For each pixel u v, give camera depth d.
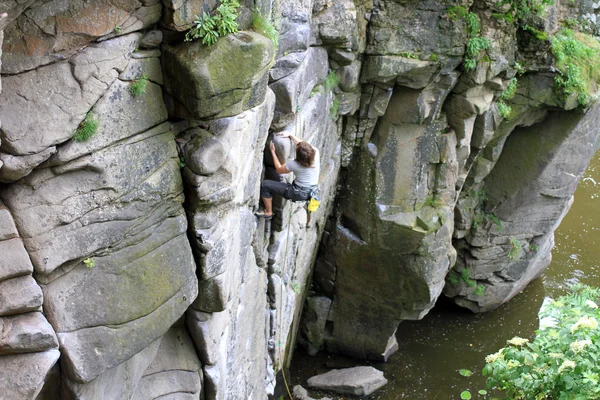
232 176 5.17
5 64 3.42
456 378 13.05
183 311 5.20
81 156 3.93
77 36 3.64
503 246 13.57
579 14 11.28
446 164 11.12
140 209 4.48
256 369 7.97
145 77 4.28
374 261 12.05
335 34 8.30
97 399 4.62
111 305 4.40
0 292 3.69
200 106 4.50
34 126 3.59
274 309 8.73
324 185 10.09
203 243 5.19
